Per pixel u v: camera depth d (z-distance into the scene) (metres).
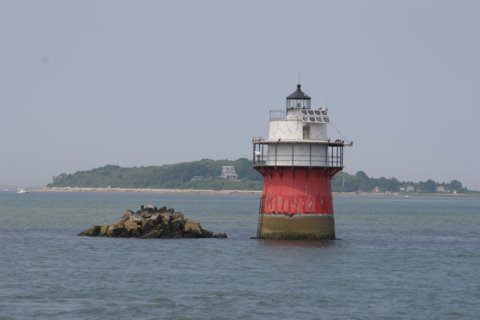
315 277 137.12
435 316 109.06
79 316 106.88
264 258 157.50
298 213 174.25
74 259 159.75
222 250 171.12
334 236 179.00
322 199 175.38
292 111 175.25
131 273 140.75
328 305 114.56
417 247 196.75
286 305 114.06
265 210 177.38
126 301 115.94
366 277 138.75
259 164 176.62
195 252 168.62
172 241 191.38
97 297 118.62
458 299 120.44
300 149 173.00
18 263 154.25
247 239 195.62
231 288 125.88
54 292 122.25
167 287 126.62
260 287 126.81
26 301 115.62
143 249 175.00
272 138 175.75
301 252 165.00
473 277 142.62
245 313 109.06
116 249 175.75
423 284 133.25
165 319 105.62
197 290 124.12
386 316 108.56
